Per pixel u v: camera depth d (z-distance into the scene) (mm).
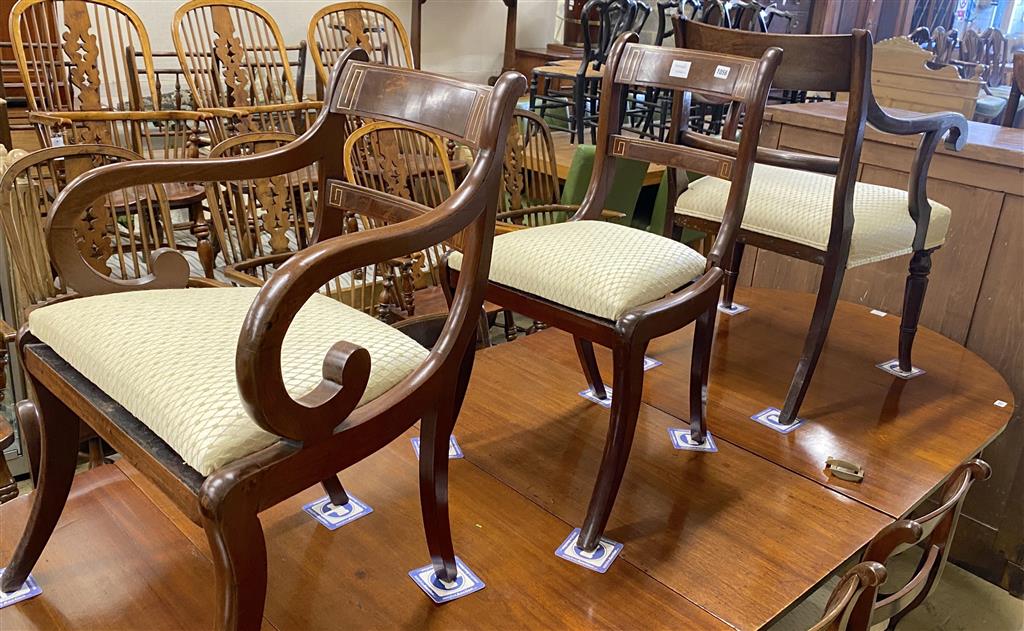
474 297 1192
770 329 2432
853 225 1808
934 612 2115
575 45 6312
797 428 1882
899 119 1802
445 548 1304
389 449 1716
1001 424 1945
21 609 1249
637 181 3072
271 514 1495
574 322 1438
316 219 1451
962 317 2377
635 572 1383
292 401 931
